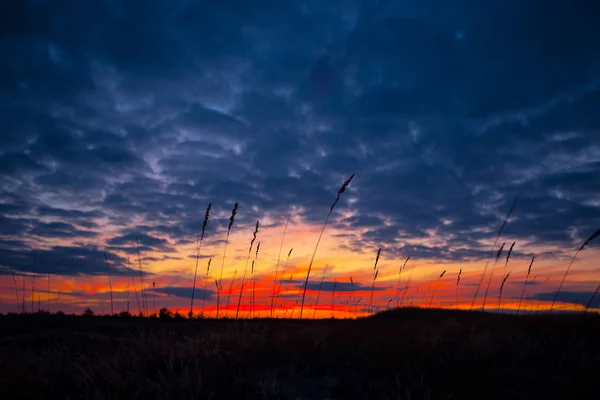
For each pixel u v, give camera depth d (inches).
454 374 226.7
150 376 213.9
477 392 207.8
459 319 383.2
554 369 241.9
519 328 333.4
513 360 248.7
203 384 197.0
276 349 244.7
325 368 226.8
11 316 691.4
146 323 605.3
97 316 717.3
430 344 259.4
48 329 590.6
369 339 270.4
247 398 187.6
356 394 200.1
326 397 195.2
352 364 233.8
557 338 305.1
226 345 251.8
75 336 426.0
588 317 360.8
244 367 222.4
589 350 275.7
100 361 231.9
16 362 241.8
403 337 278.4
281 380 208.8
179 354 235.3
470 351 250.5
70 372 228.1
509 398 203.8
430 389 205.3
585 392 212.7
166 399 182.5
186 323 529.7
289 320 392.5
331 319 421.4
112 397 189.5
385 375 221.3
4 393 199.5
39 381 214.4
